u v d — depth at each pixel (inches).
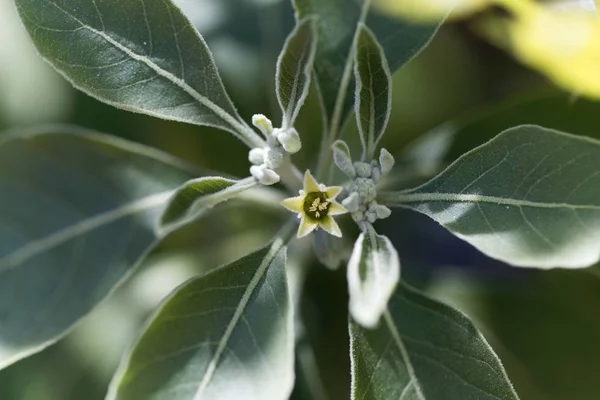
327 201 10.7
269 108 13.9
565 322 13.6
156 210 13.0
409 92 14.7
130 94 11.0
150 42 11.0
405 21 11.8
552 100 12.7
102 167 13.1
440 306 11.2
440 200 10.9
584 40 11.4
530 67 13.5
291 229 11.4
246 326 10.8
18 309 12.5
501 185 10.6
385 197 11.2
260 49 14.1
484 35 13.9
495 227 10.4
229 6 14.2
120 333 14.1
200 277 10.9
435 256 14.4
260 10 14.2
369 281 9.8
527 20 11.8
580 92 11.9
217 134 14.1
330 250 12.0
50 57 10.8
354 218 11.0
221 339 10.7
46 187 13.0
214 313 10.8
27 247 12.8
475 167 10.7
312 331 13.5
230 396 10.5
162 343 10.7
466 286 14.0
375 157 14.1
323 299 13.8
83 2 10.8
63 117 14.2
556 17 11.5
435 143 13.6
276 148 11.0
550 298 13.8
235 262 11.1
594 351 13.5
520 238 10.3
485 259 14.3
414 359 11.1
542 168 10.5
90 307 12.6
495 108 13.0
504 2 11.8
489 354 10.8
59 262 12.8
